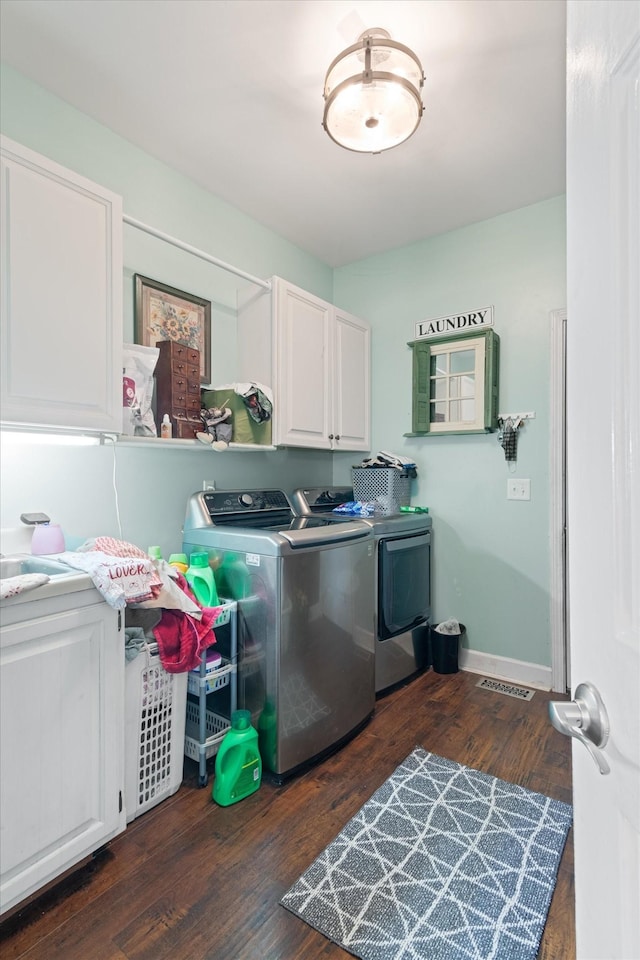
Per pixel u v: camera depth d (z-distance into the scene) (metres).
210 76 1.74
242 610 1.91
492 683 2.66
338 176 2.34
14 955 1.13
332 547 2.00
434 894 1.31
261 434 2.35
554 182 2.40
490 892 1.32
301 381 2.59
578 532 0.59
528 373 2.64
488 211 2.68
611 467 0.51
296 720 1.84
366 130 1.72
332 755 1.98
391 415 3.15
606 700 0.52
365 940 1.18
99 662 1.38
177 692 1.69
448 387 2.90
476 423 2.76
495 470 2.76
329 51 1.64
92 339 1.58
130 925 1.21
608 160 0.52
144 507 2.16
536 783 1.78
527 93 1.81
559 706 0.58
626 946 0.48
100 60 1.67
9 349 1.38
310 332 2.67
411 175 2.34
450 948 1.16
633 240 0.47
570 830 1.54
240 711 1.78
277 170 2.29
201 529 2.11
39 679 1.23
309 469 3.19
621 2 0.49
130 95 1.83
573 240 0.61
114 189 2.03
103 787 1.38
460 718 2.27
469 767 1.88
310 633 1.90
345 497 3.07
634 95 0.47
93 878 1.35
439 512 2.96
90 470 1.96
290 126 2.00
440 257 2.93
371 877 1.36
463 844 1.48
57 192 1.49
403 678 2.65
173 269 2.28
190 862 1.41
